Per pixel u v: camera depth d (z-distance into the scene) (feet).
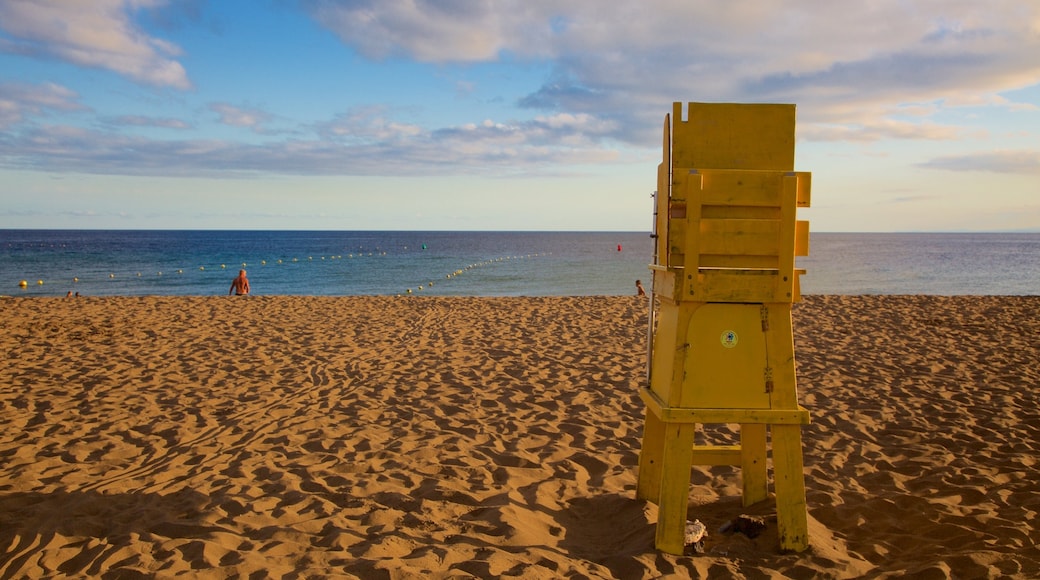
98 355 30.27
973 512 12.74
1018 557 10.38
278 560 10.49
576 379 26.14
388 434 18.83
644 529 11.74
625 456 16.99
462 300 55.77
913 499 13.48
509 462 16.38
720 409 10.53
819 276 126.62
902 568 10.37
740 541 11.39
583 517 12.98
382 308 49.85
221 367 28.02
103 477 15.15
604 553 11.15
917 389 23.73
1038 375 25.61
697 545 10.94
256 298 56.34
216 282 113.70
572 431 19.22
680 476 10.66
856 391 23.66
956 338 35.01
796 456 10.77
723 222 10.43
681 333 10.64
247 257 195.00
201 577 9.86
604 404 22.39
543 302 54.24
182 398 22.70
